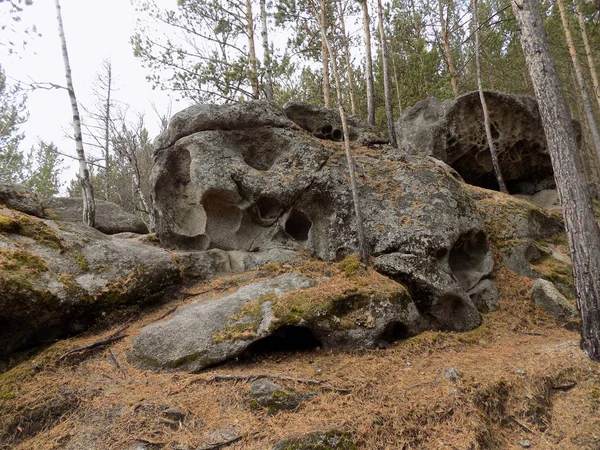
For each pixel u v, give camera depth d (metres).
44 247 5.83
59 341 5.28
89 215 8.58
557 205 12.30
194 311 5.47
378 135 9.65
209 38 13.84
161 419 3.71
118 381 4.45
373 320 5.25
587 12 15.62
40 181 18.84
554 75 5.21
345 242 7.09
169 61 12.37
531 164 13.13
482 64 19.66
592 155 23.77
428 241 6.70
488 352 5.29
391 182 7.69
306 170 7.64
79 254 6.01
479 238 7.85
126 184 21.05
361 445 3.38
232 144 7.98
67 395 4.16
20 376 4.55
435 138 12.68
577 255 4.82
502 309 7.12
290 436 3.39
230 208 7.74
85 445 3.51
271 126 8.13
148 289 6.12
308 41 14.32
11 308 4.87
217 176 7.39
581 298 4.76
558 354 4.84
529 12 5.39
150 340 5.08
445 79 17.19
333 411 3.77
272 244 7.49
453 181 8.05
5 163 17.23
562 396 4.17
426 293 6.31
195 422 3.68
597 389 4.10
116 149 16.59
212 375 4.38
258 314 5.12
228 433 3.52
